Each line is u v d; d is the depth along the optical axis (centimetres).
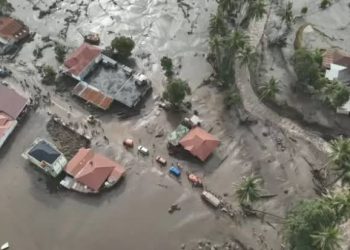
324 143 11956
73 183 11138
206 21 14575
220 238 10475
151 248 10356
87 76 13038
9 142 11969
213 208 10869
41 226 10706
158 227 10638
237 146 11894
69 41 14012
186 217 10769
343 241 9769
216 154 11738
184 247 10350
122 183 11269
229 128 12225
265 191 11112
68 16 14612
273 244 10325
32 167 11525
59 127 12181
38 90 12875
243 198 10238
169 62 13000
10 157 11744
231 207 10856
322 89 12481
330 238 8744
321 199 9650
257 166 11525
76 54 13000
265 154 11731
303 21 14362
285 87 12812
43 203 11025
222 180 11325
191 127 12138
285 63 13350
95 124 12262
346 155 10088
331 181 11194
